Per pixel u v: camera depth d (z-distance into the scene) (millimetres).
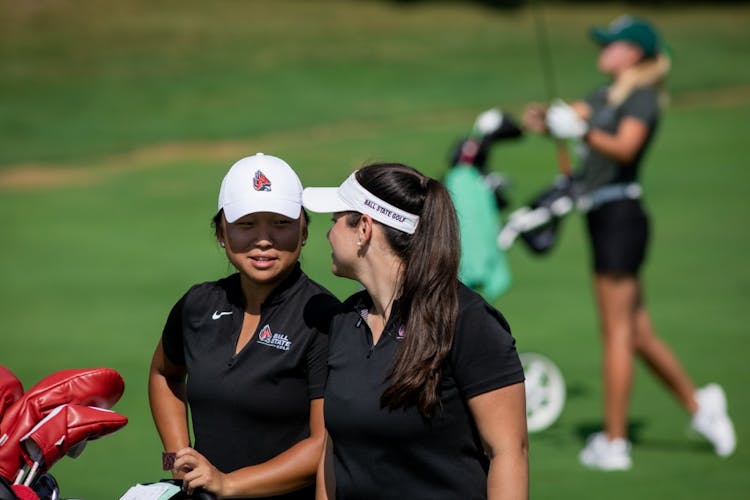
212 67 111312
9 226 62625
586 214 29219
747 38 132375
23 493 13117
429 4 146500
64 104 97875
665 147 82875
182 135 89500
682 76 112188
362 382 13078
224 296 14875
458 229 13117
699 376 35656
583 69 114312
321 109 98625
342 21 134375
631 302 28875
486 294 28469
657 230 60094
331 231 13562
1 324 43062
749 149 81875
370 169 13391
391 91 105688
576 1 152500
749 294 47250
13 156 82188
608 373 28750
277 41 122750
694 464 28484
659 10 150250
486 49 122750
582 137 28516
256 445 14461
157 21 127562
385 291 13227
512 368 12898
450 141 85000
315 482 14617
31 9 127812
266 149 83938
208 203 68125
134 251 56719
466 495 13016
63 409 13797
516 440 12875
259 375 14281
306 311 14383
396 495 13031
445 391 12859
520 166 76625
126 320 43719
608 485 26844
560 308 45875
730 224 61094
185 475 13477
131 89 103188
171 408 15609
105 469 28109
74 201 69000
